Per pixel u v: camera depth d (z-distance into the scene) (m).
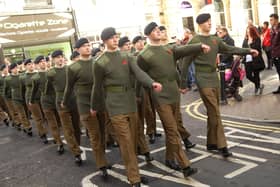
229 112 8.78
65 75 6.91
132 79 5.15
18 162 7.76
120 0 20.56
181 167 5.38
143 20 21.41
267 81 12.10
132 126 5.14
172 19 22.58
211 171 5.48
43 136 9.09
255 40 9.95
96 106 5.42
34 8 17.42
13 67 10.32
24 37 16.92
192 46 5.31
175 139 5.38
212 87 5.91
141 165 6.15
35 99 8.92
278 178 4.95
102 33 5.10
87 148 7.86
